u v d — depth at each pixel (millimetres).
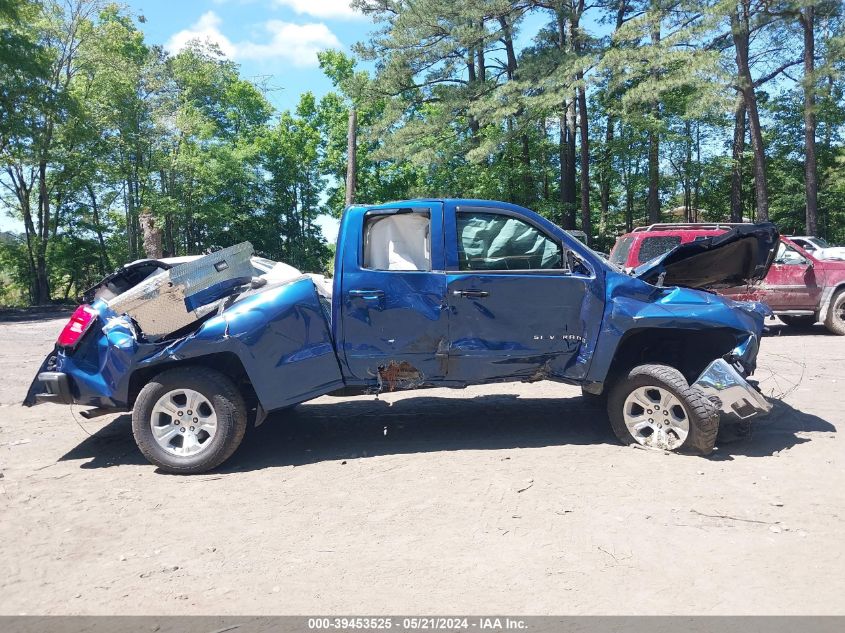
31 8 28703
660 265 5699
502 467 4828
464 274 5184
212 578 3299
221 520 4043
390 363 5238
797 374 7887
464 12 26203
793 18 23703
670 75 21906
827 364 8523
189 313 5141
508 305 5195
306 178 47594
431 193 31172
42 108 28266
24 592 3199
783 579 3123
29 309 28906
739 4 22531
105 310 5246
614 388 5230
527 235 5352
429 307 5188
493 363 5262
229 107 46438
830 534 3590
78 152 34250
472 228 5328
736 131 32344
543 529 3746
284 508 4203
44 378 5164
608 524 3785
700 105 20891
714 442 4910
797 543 3494
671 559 3352
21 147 29359
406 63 28672
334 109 42031
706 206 39031
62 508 4289
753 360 5273
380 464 5012
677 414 5027
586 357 5238
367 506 4184
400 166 39094
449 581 3193
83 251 40469
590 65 23578
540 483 4469
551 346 5250
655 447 5098
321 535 3773
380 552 3531
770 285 11383
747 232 5410
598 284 5199
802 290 11312
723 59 21922
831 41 23172
